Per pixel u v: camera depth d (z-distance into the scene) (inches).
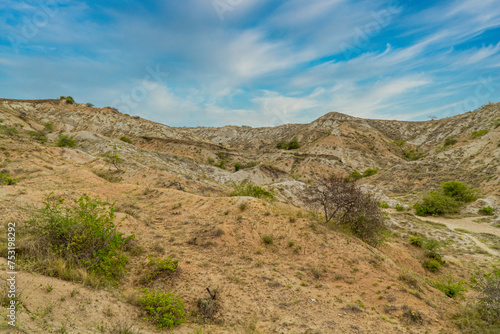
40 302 147.9
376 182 2421.3
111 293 199.8
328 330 193.3
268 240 354.3
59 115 3437.5
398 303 238.7
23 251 208.2
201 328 184.1
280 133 6171.3
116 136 3280.0
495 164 1802.4
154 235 363.3
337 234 382.0
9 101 3358.8
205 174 2242.9
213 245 344.2
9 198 347.9
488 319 225.3
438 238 986.7
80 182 651.5
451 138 3528.5
